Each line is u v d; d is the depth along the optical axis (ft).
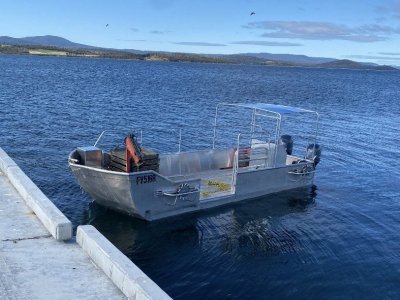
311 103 200.54
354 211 55.67
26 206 27.55
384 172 77.00
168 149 87.40
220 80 356.59
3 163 34.42
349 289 36.06
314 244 44.91
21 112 122.62
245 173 55.16
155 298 16.31
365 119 150.82
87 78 294.66
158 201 47.85
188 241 44.24
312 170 64.39
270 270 38.65
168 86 255.50
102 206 50.65
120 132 102.68
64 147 82.94
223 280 36.52
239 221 50.08
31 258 20.81
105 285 18.84
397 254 43.19
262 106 62.34
